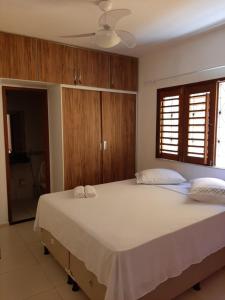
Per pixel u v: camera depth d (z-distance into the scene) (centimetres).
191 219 211
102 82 386
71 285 223
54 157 387
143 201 259
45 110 387
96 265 176
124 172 429
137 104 435
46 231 266
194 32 309
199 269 212
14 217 382
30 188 481
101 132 394
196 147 341
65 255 228
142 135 433
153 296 179
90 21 273
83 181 381
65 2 229
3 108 342
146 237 178
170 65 369
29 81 327
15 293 213
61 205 247
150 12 253
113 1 230
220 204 250
